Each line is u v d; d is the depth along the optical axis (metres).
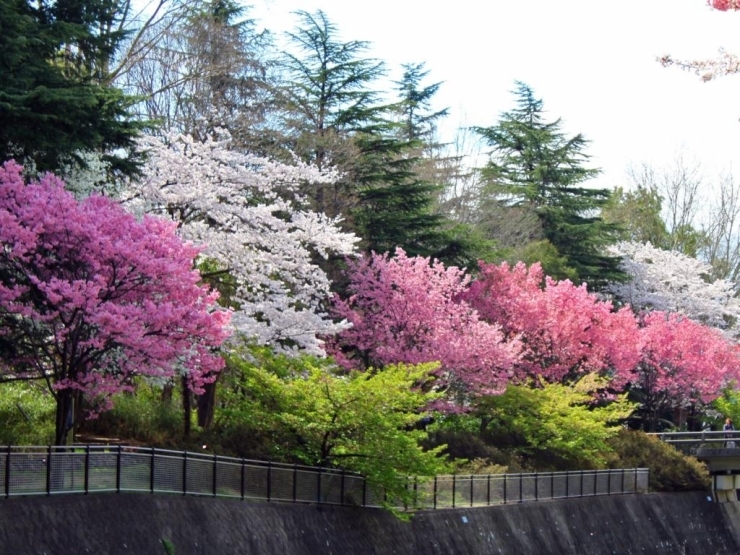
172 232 21.34
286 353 27.58
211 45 37.34
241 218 27.92
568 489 36.28
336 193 39.34
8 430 23.45
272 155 37.75
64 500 18.56
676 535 39.91
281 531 23.23
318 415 25.59
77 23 25.28
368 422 25.56
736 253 74.44
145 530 19.66
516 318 40.88
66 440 21.91
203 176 27.72
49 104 22.00
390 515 27.22
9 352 20.67
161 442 25.30
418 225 41.78
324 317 35.44
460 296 41.12
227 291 29.69
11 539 17.09
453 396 36.12
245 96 38.31
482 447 36.12
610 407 41.41
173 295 20.59
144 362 20.59
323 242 29.33
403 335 35.44
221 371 28.34
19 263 20.11
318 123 41.91
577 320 41.50
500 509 31.92
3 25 22.09
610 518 37.19
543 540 32.78
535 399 37.69
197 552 20.53
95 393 21.19
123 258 19.91
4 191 20.28
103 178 24.61
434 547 27.86
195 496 21.69
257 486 23.56
